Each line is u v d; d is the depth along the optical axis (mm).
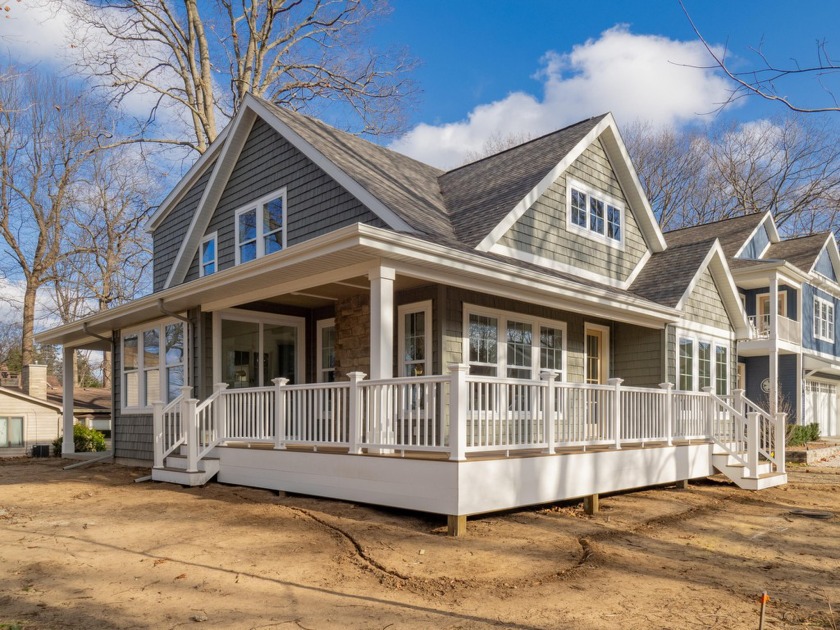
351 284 10984
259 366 12953
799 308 24391
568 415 9789
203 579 5758
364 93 28516
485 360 11398
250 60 25844
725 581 6160
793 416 23953
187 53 25516
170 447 12086
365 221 11680
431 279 9219
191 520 8023
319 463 9086
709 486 12227
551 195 13477
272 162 14078
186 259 16203
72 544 6914
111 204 32438
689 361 15297
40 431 22781
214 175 15102
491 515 8570
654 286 15023
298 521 7867
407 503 7832
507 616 4988
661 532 8242
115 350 16047
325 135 14141
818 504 10664
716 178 37500
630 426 10570
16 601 5152
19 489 10742
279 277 9836
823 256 28172
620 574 6234
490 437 11258
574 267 13898
